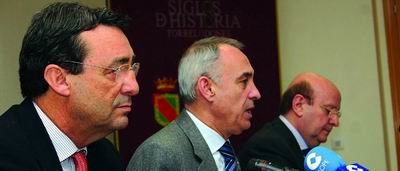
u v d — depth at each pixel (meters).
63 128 1.09
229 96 1.49
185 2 3.39
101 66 1.07
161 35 3.31
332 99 2.23
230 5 3.52
